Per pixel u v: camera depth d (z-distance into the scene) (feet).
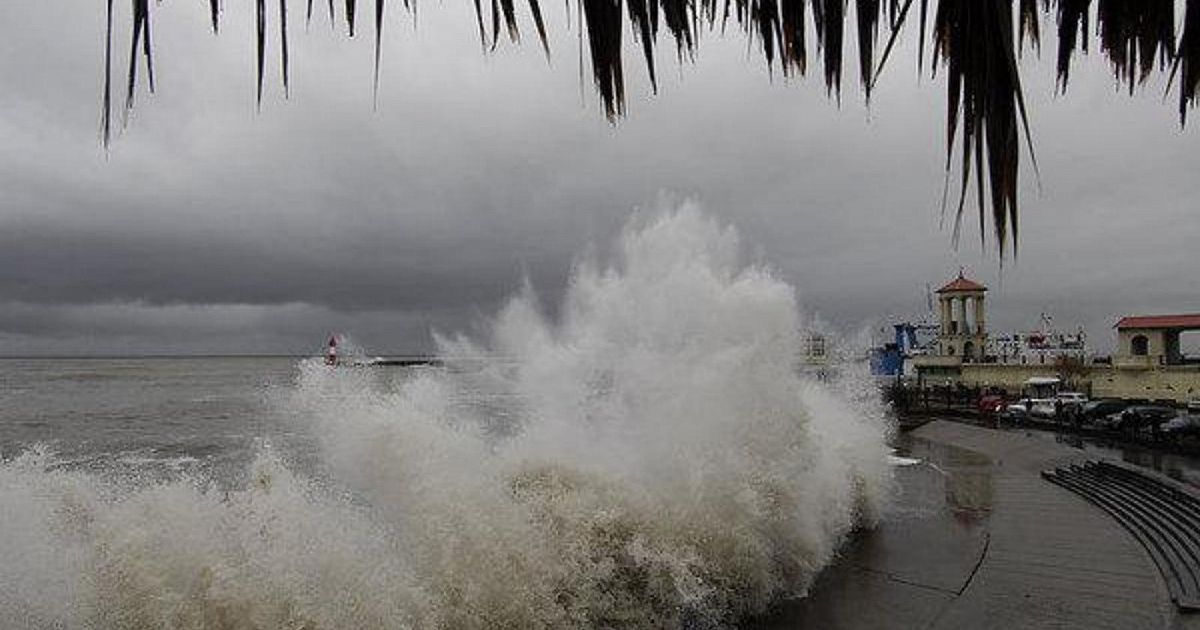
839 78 4.45
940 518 40.55
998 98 3.92
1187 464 57.11
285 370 420.36
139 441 88.07
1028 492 49.62
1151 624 23.72
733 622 24.68
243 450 74.90
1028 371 142.72
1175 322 135.13
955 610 25.45
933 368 162.50
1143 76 5.05
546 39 3.97
